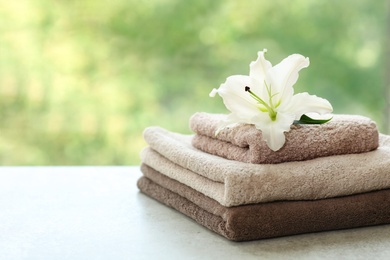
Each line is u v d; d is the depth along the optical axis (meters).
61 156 3.62
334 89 3.63
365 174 1.23
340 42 3.61
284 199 1.20
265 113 1.24
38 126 3.61
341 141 1.25
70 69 3.61
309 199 1.21
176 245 1.17
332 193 1.22
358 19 3.59
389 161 1.25
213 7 3.64
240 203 1.17
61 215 1.32
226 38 3.64
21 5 3.56
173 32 3.65
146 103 3.65
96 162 3.66
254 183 1.17
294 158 1.23
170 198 1.35
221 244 1.17
